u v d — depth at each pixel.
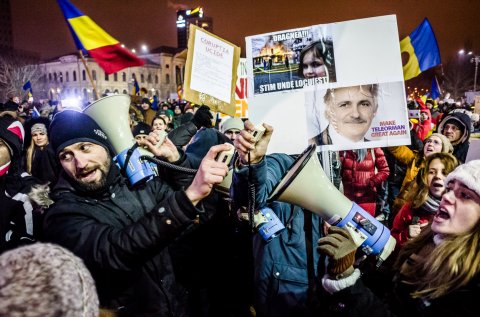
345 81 2.06
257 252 2.16
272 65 2.13
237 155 1.63
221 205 2.32
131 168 1.79
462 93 45.03
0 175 2.08
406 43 4.71
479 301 1.19
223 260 2.43
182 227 1.36
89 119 1.69
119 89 76.75
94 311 0.66
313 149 1.60
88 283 0.67
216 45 1.90
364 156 4.04
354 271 1.40
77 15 3.42
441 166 2.62
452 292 1.25
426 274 1.35
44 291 0.60
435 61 4.53
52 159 3.96
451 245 1.30
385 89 2.03
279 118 2.14
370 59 2.03
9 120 2.29
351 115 2.06
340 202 1.60
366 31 2.03
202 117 3.12
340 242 1.39
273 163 2.01
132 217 1.67
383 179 4.08
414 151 4.52
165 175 2.21
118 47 3.46
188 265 2.31
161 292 1.63
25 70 42.44
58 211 1.52
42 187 2.32
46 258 0.64
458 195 1.33
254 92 2.15
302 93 2.11
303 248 2.02
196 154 3.26
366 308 1.39
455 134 4.36
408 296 1.42
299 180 1.58
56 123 1.62
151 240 1.33
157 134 1.93
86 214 1.53
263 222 1.88
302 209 2.04
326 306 1.42
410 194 2.83
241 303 2.54
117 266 1.35
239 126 4.34
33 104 14.28
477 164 1.33
